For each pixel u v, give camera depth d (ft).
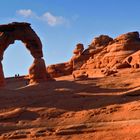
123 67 228.63
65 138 108.68
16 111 130.62
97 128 110.73
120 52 262.06
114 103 126.72
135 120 111.65
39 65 176.76
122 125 109.60
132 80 153.17
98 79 167.53
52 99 139.44
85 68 288.10
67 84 158.81
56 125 119.24
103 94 138.21
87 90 146.41
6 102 141.49
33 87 159.43
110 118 116.26
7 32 180.04
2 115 129.70
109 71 217.36
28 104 136.98
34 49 179.63
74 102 133.18
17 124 123.54
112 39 309.42
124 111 118.32
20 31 180.65
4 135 117.08
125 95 131.85
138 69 193.47
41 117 125.90
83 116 120.78
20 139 113.19
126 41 267.59
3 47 177.78
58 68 321.73
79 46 325.21
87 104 130.11
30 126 121.39
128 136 101.50
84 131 110.73
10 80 329.31
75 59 313.32
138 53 230.89
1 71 173.06
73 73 292.40
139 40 275.59
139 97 128.16
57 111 127.85
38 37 183.21
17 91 154.51
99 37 310.65
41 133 114.01
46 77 177.88
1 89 156.04
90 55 305.73
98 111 121.60
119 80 157.48
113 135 104.32
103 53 282.15
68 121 119.96
